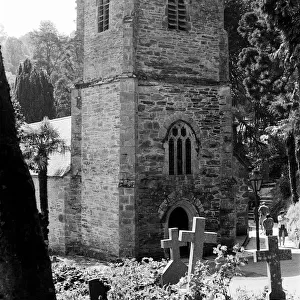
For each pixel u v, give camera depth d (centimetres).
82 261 2233
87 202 2367
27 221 661
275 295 1153
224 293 944
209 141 2361
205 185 2342
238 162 3017
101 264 2145
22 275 641
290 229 2805
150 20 2248
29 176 685
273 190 4053
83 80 2416
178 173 2300
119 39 2231
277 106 2950
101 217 2275
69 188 2436
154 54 2250
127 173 2148
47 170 2662
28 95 5475
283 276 1775
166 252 2195
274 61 2903
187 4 2338
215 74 2395
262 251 1162
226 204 2355
